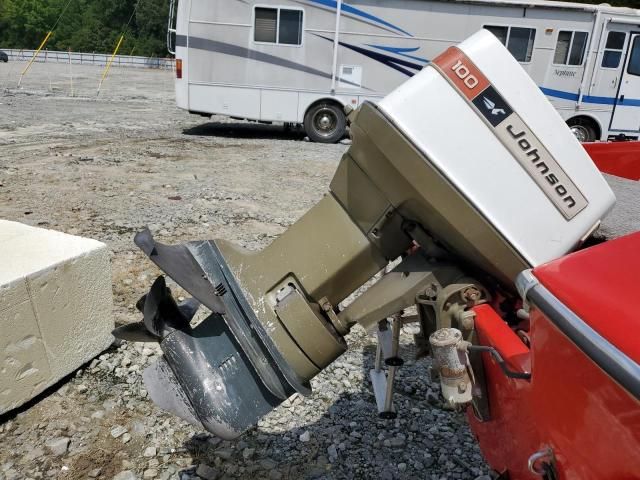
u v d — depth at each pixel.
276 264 1.87
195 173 8.14
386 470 2.43
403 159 1.63
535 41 11.41
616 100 11.85
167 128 12.95
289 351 1.80
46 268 2.71
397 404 2.90
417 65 11.47
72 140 10.26
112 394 2.87
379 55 11.41
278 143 11.73
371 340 3.60
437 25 11.25
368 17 11.16
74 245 3.04
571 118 11.98
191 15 10.94
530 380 1.42
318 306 1.87
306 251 1.86
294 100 11.62
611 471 1.14
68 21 61.56
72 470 2.34
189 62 11.20
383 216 1.79
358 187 1.80
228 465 2.42
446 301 1.76
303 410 2.84
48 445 2.47
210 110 11.52
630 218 2.04
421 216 1.75
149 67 45.72
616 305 1.14
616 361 1.05
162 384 1.89
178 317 1.96
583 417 1.20
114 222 5.56
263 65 11.34
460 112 1.62
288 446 2.56
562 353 1.24
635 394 1.01
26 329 2.64
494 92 1.61
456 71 1.62
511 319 1.87
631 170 3.35
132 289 4.06
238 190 7.25
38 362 2.73
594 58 11.55
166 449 2.50
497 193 1.64
